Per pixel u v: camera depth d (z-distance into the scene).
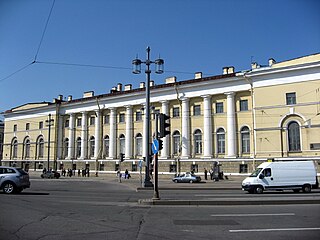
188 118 48.62
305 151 38.72
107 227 9.17
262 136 41.47
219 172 43.34
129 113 54.53
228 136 44.78
